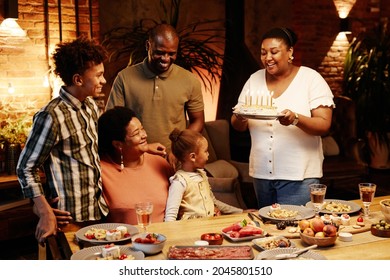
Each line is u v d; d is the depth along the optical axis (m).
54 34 4.90
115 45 5.83
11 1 4.54
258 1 6.77
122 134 2.66
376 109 7.01
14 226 4.60
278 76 3.02
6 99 4.70
